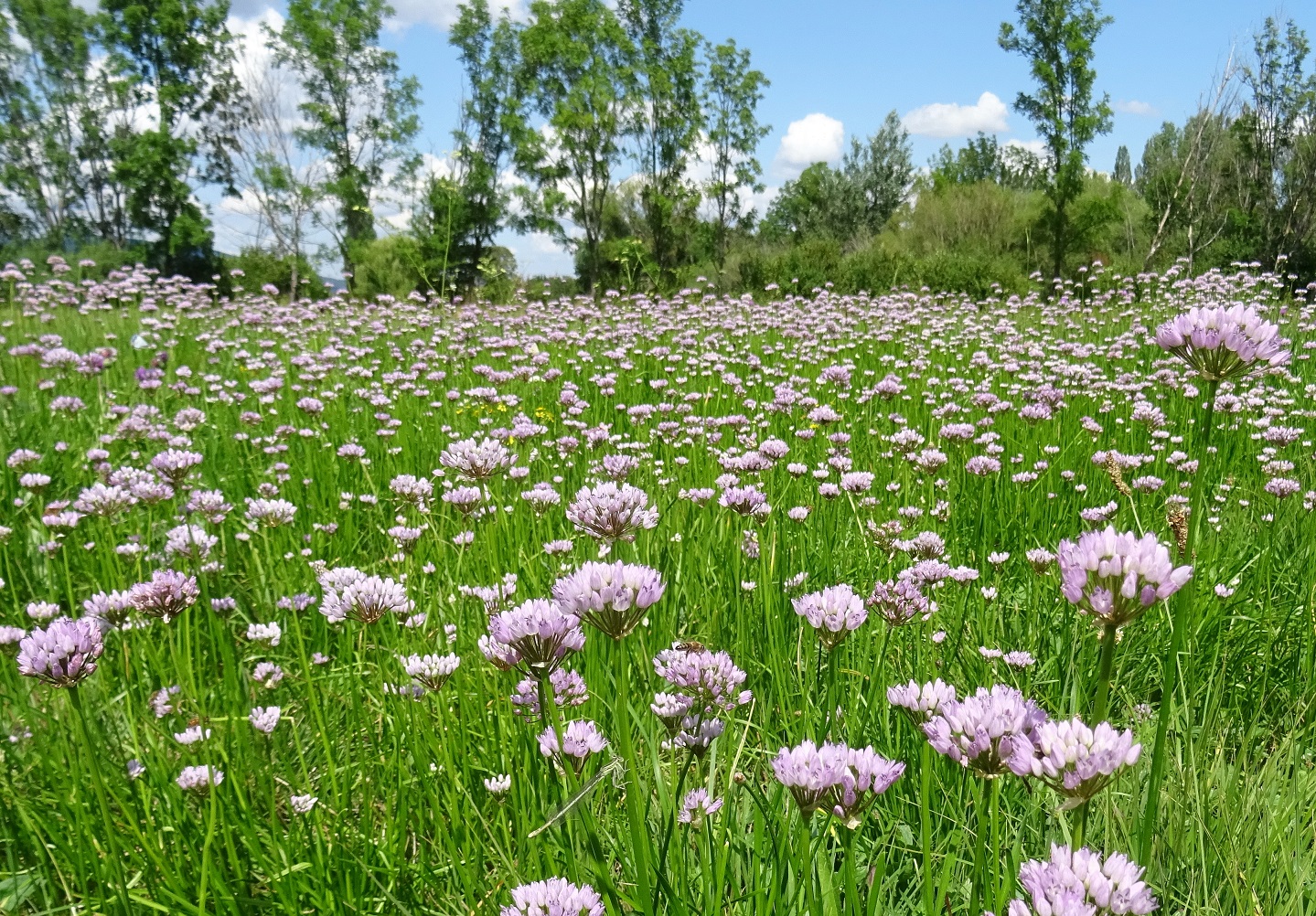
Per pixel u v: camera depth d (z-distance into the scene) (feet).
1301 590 13.76
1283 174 140.36
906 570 11.94
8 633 10.61
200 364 33.58
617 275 191.11
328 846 8.41
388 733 10.59
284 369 33.32
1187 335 6.81
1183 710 11.28
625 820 8.50
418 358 36.70
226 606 12.45
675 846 7.47
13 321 39.55
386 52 182.19
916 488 19.48
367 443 23.45
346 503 17.89
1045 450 20.97
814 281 115.75
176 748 10.33
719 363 32.58
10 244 179.42
